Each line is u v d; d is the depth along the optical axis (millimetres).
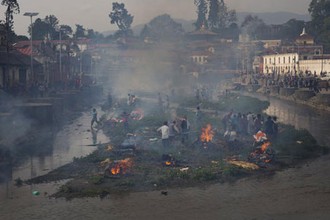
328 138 43219
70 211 21031
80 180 26266
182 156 32625
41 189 24812
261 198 23125
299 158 33031
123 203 22281
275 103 86500
